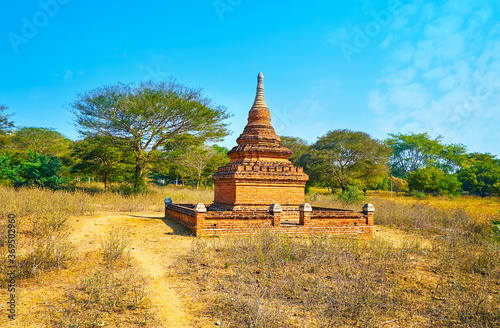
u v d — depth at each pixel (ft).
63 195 69.26
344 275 26.04
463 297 22.39
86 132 100.73
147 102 95.76
